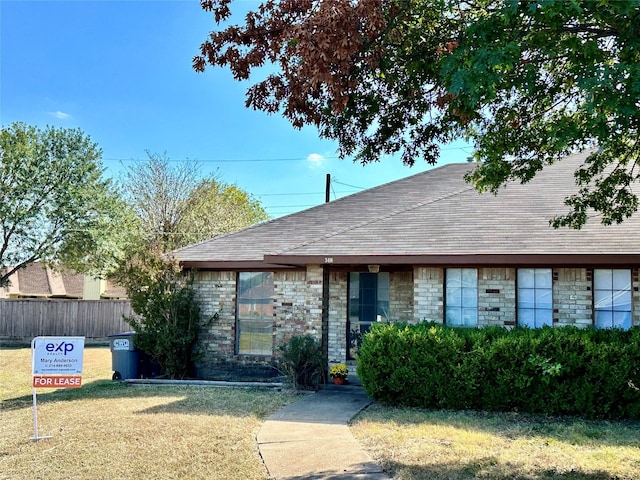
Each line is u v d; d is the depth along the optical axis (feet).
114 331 87.71
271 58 20.38
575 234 35.29
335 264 40.04
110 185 94.53
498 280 36.17
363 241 39.34
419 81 21.43
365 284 42.96
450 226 39.50
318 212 52.70
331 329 43.01
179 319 44.70
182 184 114.83
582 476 19.58
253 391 37.55
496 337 31.45
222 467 21.21
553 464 20.92
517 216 39.34
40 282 118.93
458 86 15.98
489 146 23.21
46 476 20.44
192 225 113.29
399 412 30.53
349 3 17.04
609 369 28.89
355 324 42.83
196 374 45.88
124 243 90.53
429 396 31.58
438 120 23.29
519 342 30.19
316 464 21.42
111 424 28.02
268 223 52.44
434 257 35.37
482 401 30.91
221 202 120.88
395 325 34.35
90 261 90.89
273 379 42.60
